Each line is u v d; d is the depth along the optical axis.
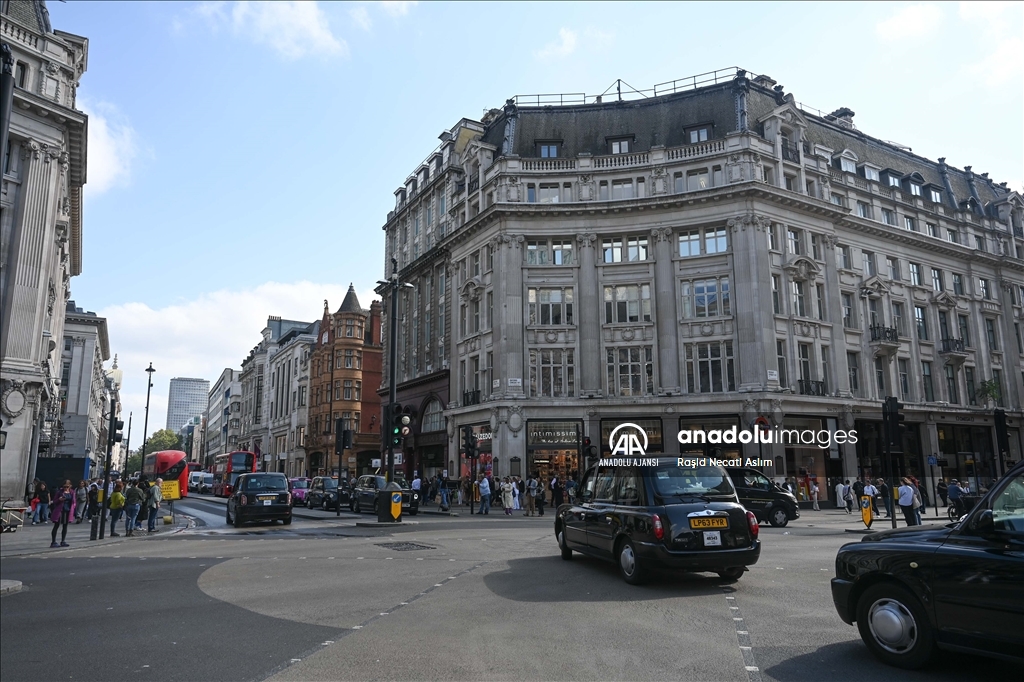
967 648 5.23
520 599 8.84
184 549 15.41
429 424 43.84
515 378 35.28
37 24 29.94
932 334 42.09
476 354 38.34
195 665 6.02
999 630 4.99
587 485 12.30
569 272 36.66
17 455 26.72
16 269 27.45
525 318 36.34
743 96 37.12
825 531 19.09
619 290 36.31
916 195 43.44
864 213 40.50
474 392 37.81
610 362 35.62
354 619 7.80
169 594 9.53
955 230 45.56
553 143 38.84
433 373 42.66
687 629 7.17
